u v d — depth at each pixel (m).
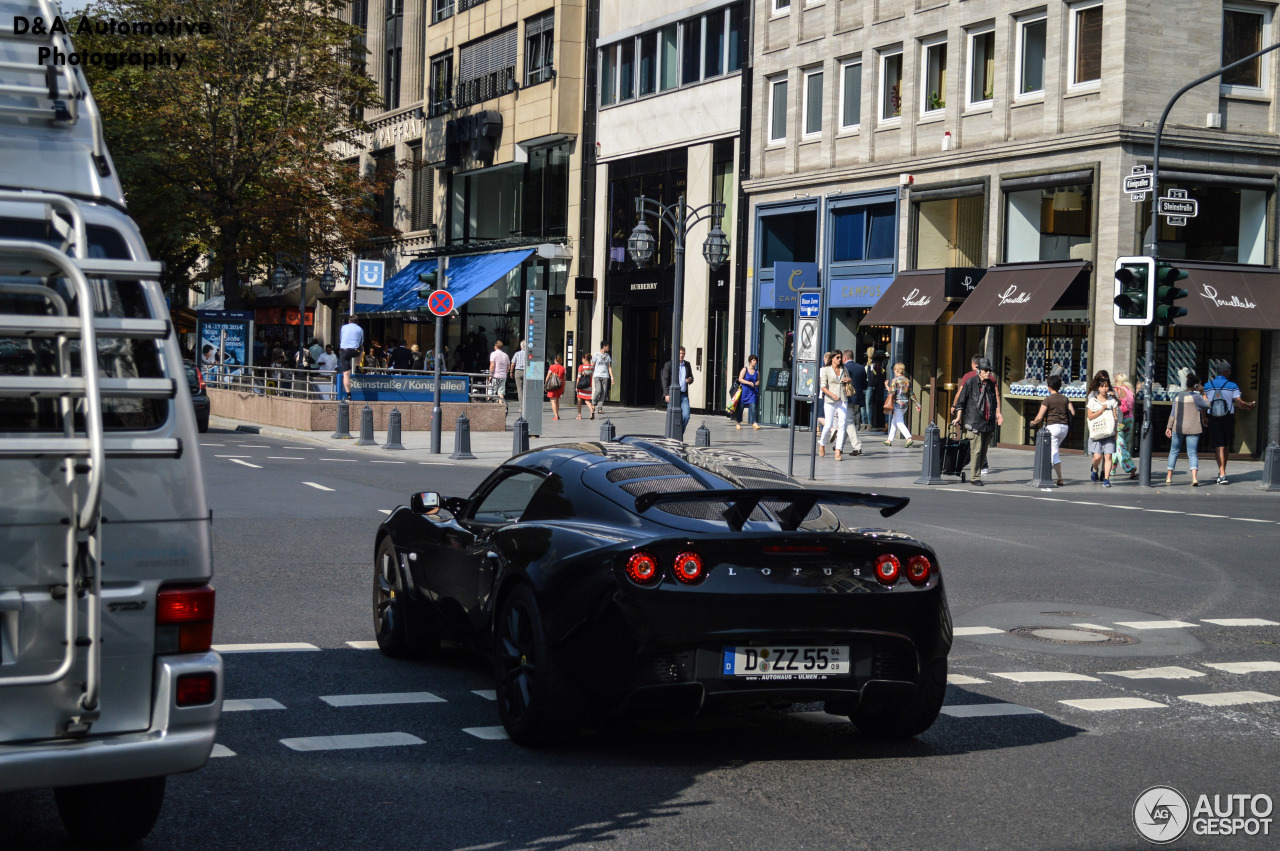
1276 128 29.59
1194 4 28.81
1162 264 22.92
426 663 8.49
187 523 4.54
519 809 5.54
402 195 60.16
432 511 8.22
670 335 43.66
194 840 5.09
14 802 5.63
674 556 6.05
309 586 11.12
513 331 51.38
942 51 33.56
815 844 5.16
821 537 6.21
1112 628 10.30
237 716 7.00
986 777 6.20
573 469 7.12
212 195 46.94
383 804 5.57
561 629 6.25
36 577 4.25
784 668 6.16
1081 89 29.33
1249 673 8.81
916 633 6.35
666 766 6.28
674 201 43.34
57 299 4.34
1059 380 22.88
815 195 37.16
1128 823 5.52
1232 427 24.20
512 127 50.91
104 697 4.40
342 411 30.66
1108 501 20.72
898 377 31.20
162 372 4.55
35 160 4.71
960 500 20.06
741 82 40.12
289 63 46.97
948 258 33.38
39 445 4.06
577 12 47.88
